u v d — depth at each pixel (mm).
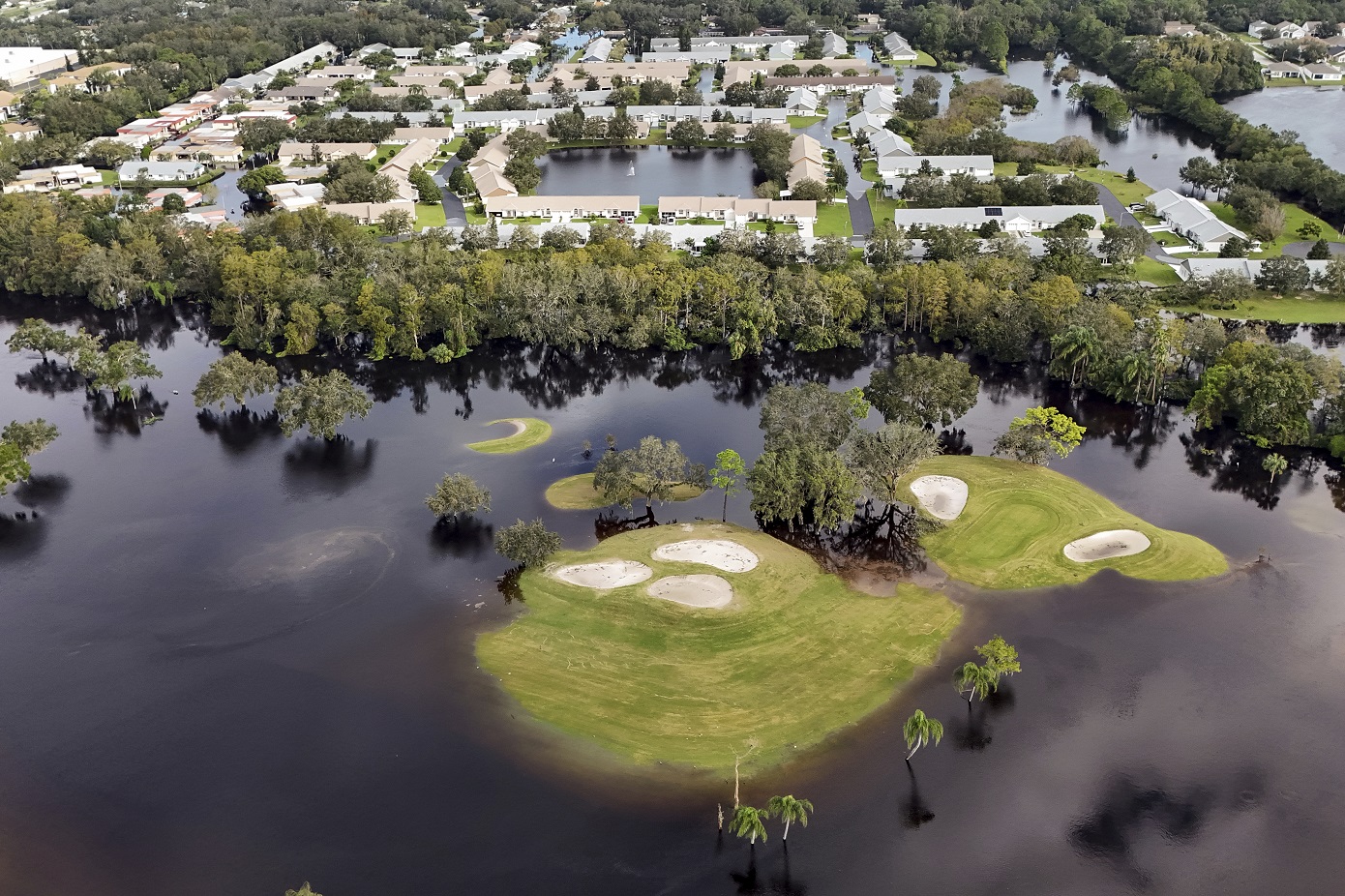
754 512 184000
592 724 139125
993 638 154500
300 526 187750
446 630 158875
